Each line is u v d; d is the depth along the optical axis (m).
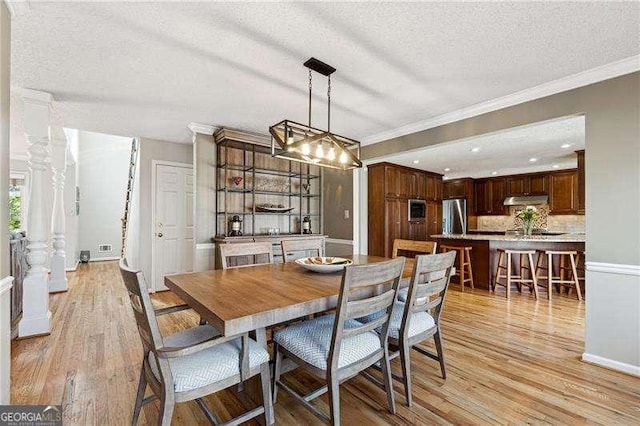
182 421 1.68
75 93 2.83
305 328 1.81
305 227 4.79
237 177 4.22
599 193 2.35
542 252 4.42
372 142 4.31
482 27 1.85
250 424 1.65
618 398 1.90
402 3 1.64
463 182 7.49
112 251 7.88
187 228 4.95
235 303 1.47
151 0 1.61
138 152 4.69
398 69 2.37
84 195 7.57
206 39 1.98
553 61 2.24
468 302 4.05
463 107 3.17
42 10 1.67
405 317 1.82
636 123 2.19
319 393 1.69
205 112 3.36
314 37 1.96
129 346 2.62
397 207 6.07
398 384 2.06
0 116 1.40
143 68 2.36
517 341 2.76
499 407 1.81
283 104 3.11
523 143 4.52
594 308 2.37
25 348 2.57
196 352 1.33
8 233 1.55
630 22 1.79
